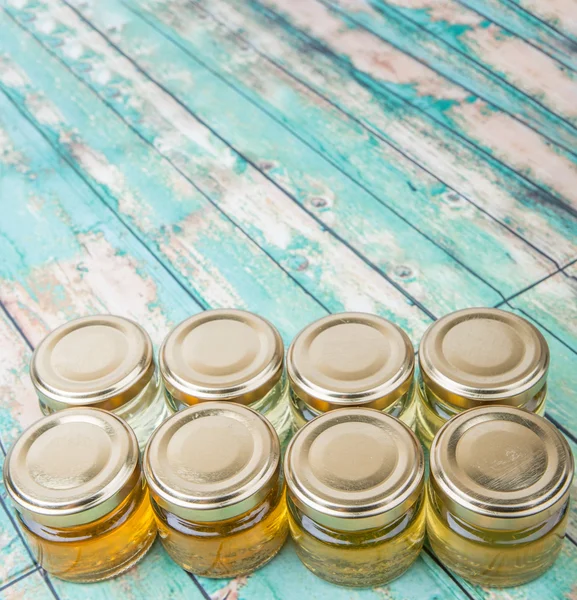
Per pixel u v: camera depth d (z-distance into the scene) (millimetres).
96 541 377
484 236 512
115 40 670
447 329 409
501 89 599
